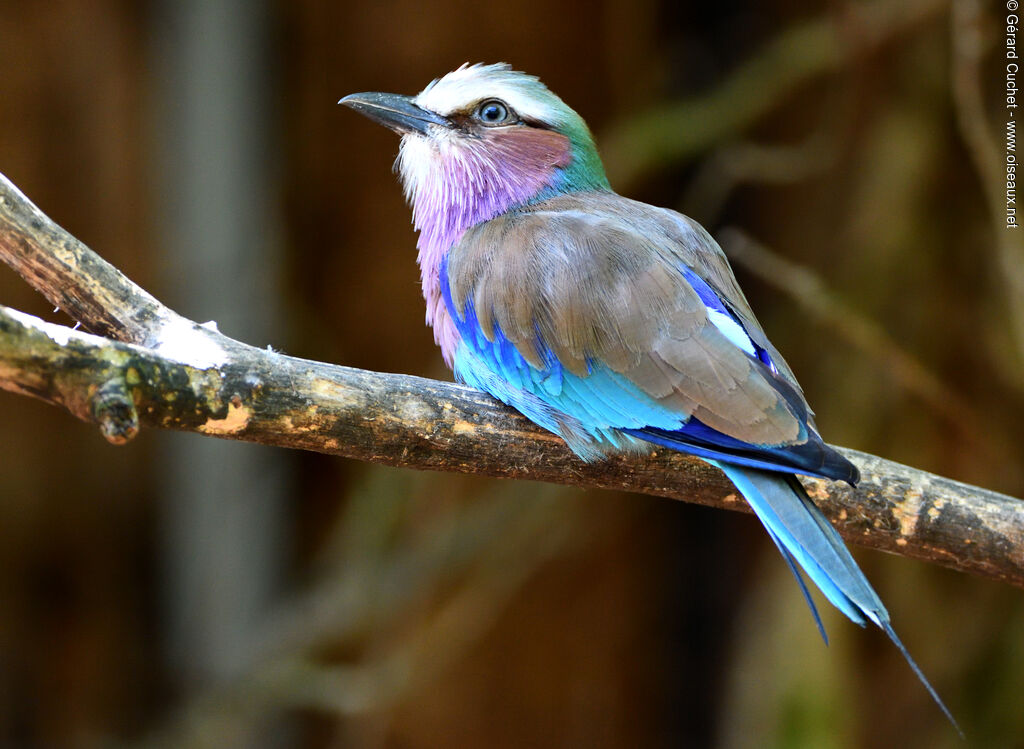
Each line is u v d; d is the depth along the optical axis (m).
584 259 7.78
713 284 7.91
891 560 12.48
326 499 14.41
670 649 14.99
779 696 11.71
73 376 5.89
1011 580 7.47
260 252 13.76
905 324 12.62
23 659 13.78
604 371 7.50
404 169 9.30
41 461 13.71
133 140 13.54
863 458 7.51
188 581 13.80
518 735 14.61
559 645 14.70
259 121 13.69
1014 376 12.45
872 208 12.73
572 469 7.57
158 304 6.71
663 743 14.90
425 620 13.64
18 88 13.27
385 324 14.21
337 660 14.02
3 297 13.16
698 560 15.01
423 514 13.42
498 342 7.85
